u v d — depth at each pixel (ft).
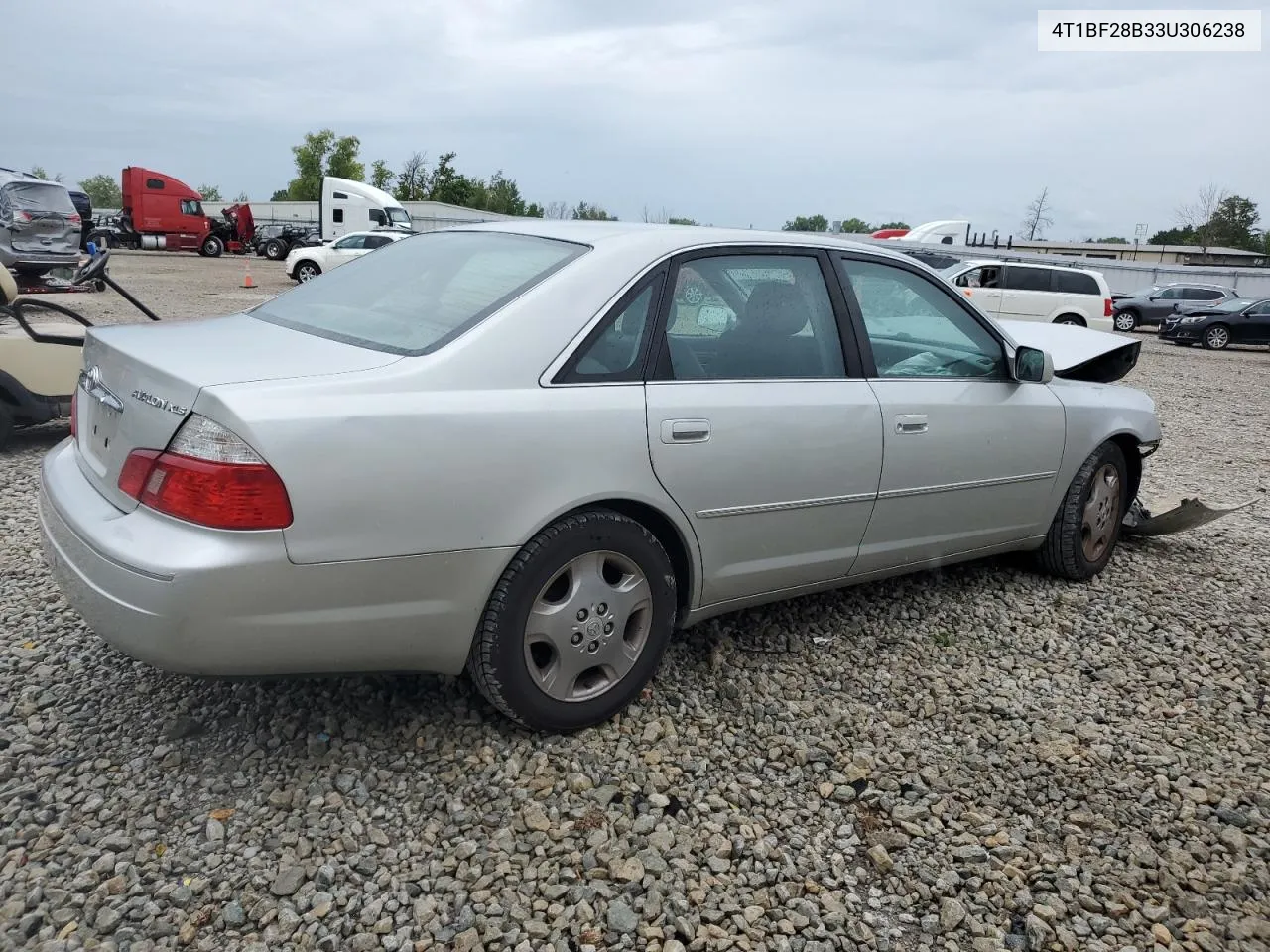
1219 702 11.56
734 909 7.59
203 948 6.86
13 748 8.97
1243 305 77.77
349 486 7.78
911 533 12.41
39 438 21.24
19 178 56.75
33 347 19.84
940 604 14.03
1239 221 219.00
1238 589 15.49
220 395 7.54
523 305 9.04
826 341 11.40
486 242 10.90
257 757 9.05
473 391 8.50
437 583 8.38
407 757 9.19
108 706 9.79
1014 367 13.38
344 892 7.47
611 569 9.73
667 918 7.47
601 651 9.64
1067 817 9.09
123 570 7.62
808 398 10.85
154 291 66.13
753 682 11.26
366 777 8.84
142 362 8.40
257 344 9.12
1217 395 45.60
